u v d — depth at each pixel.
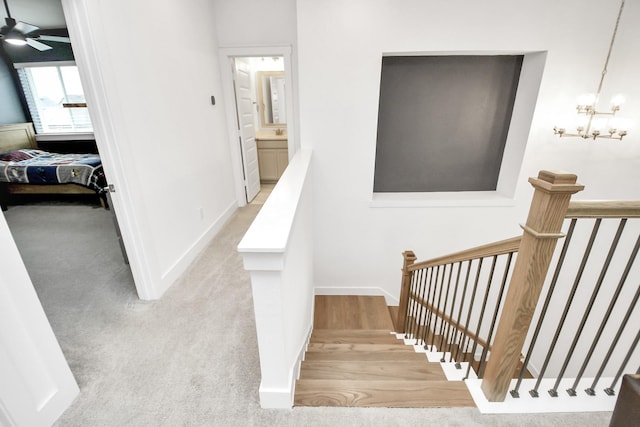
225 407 1.39
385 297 3.51
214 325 1.98
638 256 2.69
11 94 5.16
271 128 5.97
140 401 1.44
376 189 3.38
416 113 3.09
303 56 2.65
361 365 1.66
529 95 2.81
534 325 3.64
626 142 2.81
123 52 1.90
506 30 2.54
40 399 1.29
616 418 0.71
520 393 1.35
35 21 4.44
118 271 2.65
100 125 1.79
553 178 0.94
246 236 1.07
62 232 3.55
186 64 2.78
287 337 1.32
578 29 2.53
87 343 1.82
